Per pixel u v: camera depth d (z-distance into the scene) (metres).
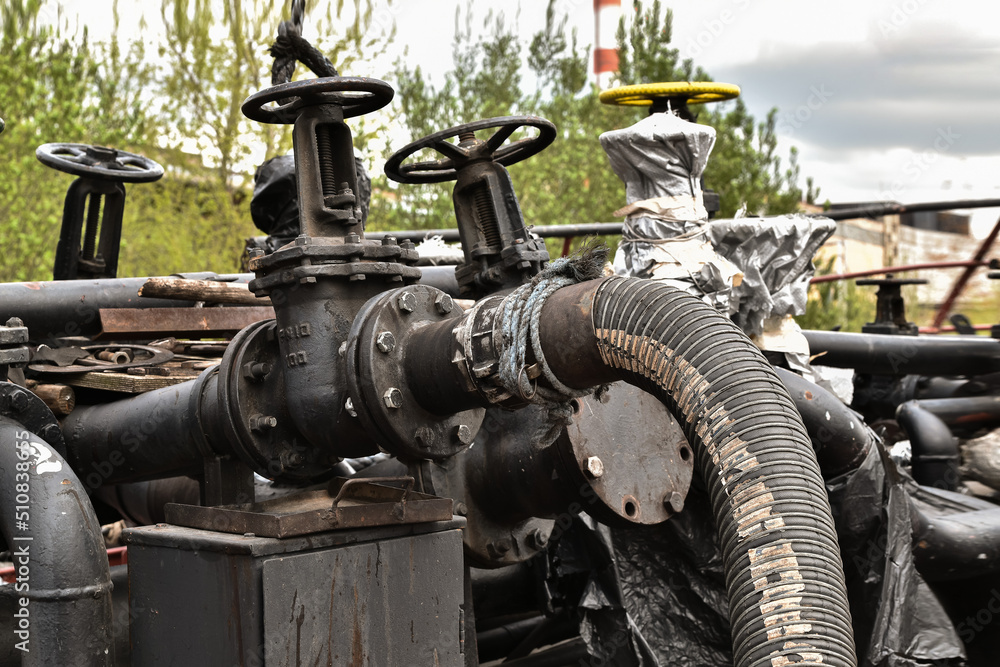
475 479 3.24
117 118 13.00
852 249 17.05
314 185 2.59
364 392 2.41
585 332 2.10
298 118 2.63
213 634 2.35
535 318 2.16
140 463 3.21
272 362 2.79
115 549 4.70
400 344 2.45
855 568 3.88
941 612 3.97
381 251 2.59
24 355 2.95
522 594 4.06
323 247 2.51
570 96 13.43
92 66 12.26
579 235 6.86
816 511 1.90
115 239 5.44
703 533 3.81
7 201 10.51
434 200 12.44
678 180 4.27
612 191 13.13
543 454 3.11
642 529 3.81
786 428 1.96
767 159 9.69
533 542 3.37
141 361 3.62
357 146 11.78
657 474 3.30
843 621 1.84
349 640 2.37
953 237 17.84
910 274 14.68
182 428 2.97
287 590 2.26
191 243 13.26
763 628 1.85
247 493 2.94
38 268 10.70
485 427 3.27
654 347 2.04
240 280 4.60
